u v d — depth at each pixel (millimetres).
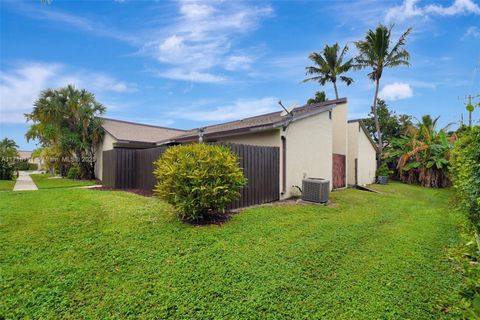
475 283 2000
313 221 6242
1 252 3922
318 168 10906
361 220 6543
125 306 2826
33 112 17234
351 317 2721
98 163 17578
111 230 4988
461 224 5258
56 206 6625
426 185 16047
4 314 2648
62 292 3033
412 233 5465
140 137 16672
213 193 5504
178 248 4328
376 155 18953
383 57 19766
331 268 3807
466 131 4980
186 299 2971
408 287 3277
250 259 4004
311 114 10367
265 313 2777
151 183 10344
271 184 8578
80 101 16953
